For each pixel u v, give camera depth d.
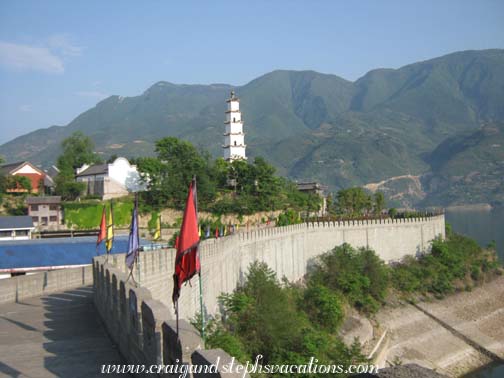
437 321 105.25
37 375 21.95
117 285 26.20
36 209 116.31
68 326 31.58
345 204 160.25
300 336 65.75
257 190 131.38
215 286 66.31
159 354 17.56
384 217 142.00
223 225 114.56
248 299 68.00
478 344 98.50
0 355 25.16
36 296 43.97
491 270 137.38
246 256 85.88
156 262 44.62
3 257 68.25
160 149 133.88
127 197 124.69
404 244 134.38
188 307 52.44
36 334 29.59
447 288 119.69
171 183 123.62
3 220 96.50
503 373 88.25
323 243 119.44
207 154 153.25
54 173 167.75
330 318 86.25
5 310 37.53
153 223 119.25
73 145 172.12
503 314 114.38
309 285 104.19
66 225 116.00
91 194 133.75
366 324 96.06
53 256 69.81
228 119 154.50
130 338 22.73
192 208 17.89
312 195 158.62
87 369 22.69
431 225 141.38
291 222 115.00
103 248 74.00
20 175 133.75
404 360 86.69
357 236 124.88
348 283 104.56
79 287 48.94
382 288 109.56
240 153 153.12
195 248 17.80
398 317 102.81
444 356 92.69
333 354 64.75
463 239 150.50
